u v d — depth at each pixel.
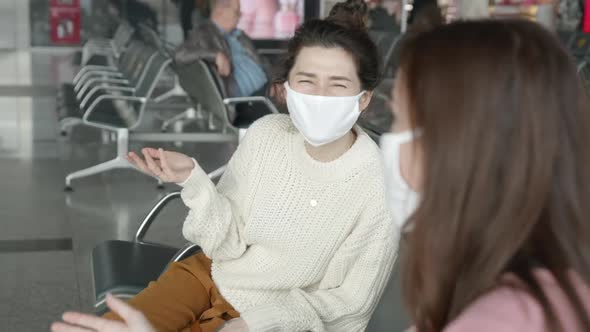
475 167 0.86
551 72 0.86
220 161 6.19
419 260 0.93
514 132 0.85
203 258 2.20
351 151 1.95
